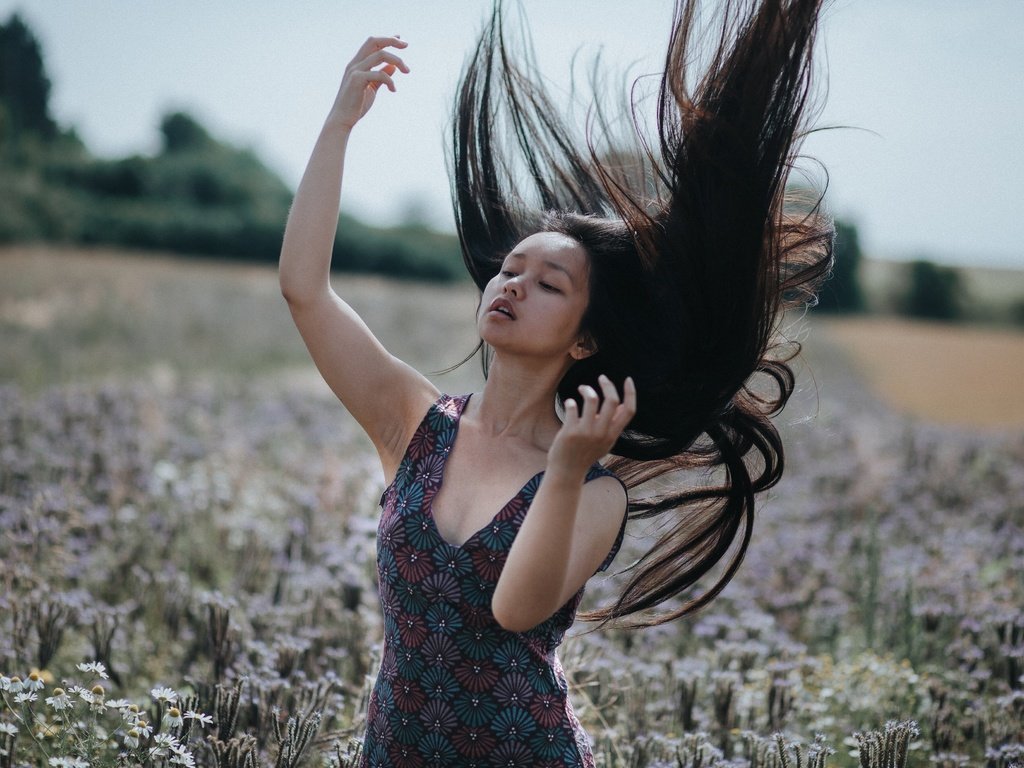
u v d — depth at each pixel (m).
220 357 18.98
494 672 2.39
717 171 2.82
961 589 5.19
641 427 2.90
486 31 3.27
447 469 2.53
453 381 16.28
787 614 5.36
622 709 3.89
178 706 3.15
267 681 3.49
